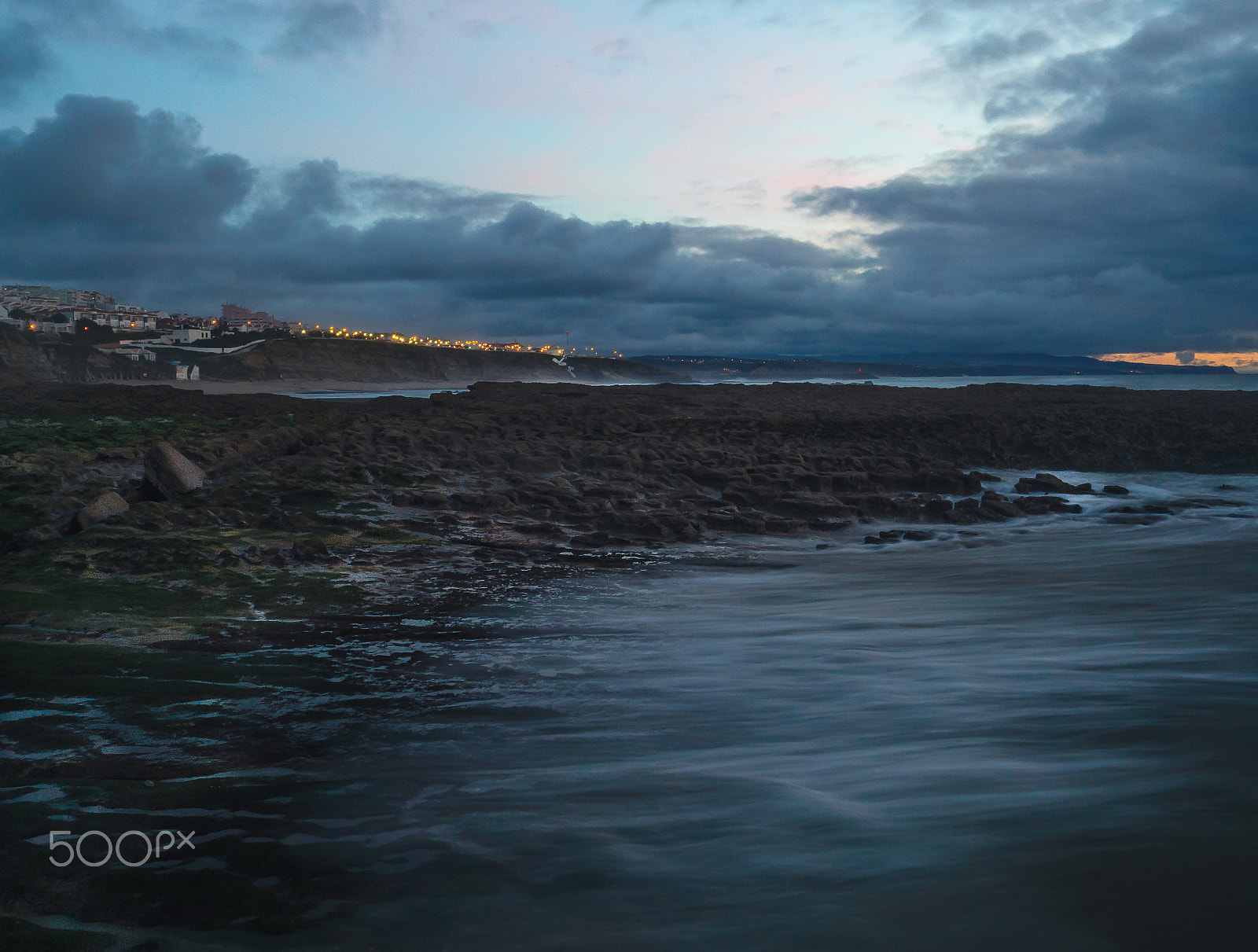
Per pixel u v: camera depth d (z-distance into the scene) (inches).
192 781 180.1
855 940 111.0
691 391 1952.5
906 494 741.3
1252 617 337.7
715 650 305.7
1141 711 212.4
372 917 123.6
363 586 391.9
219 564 404.2
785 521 586.2
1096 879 122.8
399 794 172.9
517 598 387.9
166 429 940.6
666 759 194.4
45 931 120.1
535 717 230.5
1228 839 133.8
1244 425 1157.1
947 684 251.9
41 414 1294.3
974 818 148.3
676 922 119.3
